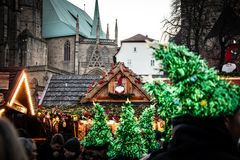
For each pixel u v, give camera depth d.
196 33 38.59
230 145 3.27
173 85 4.21
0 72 13.77
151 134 12.18
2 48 94.00
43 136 10.92
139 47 94.00
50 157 9.78
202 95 3.88
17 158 2.21
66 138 14.62
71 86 26.19
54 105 24.31
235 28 26.88
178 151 3.20
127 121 11.06
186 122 3.45
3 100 12.89
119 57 94.25
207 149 3.16
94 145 10.29
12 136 2.23
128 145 10.92
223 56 27.75
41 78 88.19
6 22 97.38
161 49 4.34
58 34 120.00
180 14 41.31
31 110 14.27
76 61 117.56
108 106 21.75
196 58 4.24
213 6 40.06
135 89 22.23
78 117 21.23
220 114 3.56
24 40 102.38
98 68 116.12
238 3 36.53
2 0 97.06
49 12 124.00
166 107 5.09
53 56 119.88
